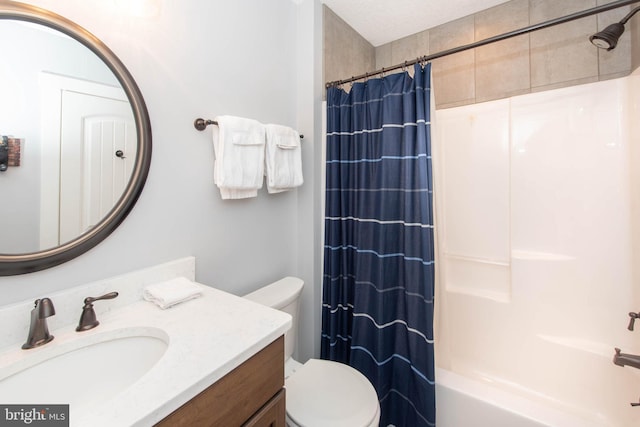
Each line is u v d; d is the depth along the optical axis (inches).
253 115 57.2
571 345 56.9
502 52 70.1
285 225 66.6
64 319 32.0
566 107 58.2
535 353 60.5
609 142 54.5
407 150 52.8
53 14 31.1
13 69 29.0
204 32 47.9
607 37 48.7
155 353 31.1
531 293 61.4
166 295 36.8
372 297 59.0
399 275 56.4
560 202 59.2
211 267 50.7
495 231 66.6
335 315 65.9
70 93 32.9
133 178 38.4
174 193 44.4
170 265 42.8
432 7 70.8
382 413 56.4
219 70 50.5
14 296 29.7
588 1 60.9
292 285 59.9
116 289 36.4
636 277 51.6
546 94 60.2
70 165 33.1
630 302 53.0
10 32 28.7
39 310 28.2
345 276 65.6
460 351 69.0
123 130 37.4
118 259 38.0
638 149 50.1
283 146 57.5
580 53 61.9
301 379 48.1
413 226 52.6
